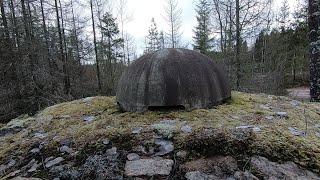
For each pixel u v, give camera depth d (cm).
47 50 1549
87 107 623
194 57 523
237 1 1376
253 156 364
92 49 2214
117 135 432
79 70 2086
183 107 493
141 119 476
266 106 547
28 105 1368
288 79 2802
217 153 377
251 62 1748
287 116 485
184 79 488
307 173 340
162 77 486
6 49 1395
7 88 1411
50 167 403
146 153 395
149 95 492
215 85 523
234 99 582
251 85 1546
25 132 539
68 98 1477
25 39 1439
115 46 2759
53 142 455
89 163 390
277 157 361
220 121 448
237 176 339
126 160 387
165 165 367
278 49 2417
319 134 424
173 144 401
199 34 2505
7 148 484
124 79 546
